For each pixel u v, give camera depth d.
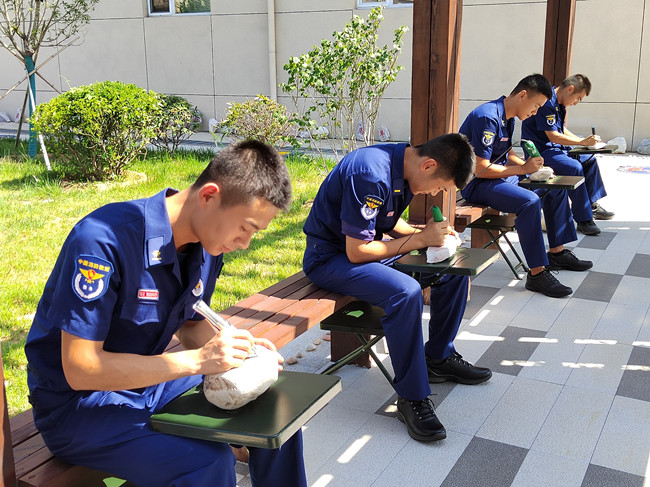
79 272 1.69
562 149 6.14
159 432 1.82
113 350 1.85
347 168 3.05
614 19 10.17
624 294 4.79
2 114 15.15
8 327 4.07
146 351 1.91
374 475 2.77
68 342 1.69
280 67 12.21
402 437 3.05
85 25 13.89
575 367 3.72
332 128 11.69
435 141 3.01
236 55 12.58
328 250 3.22
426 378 3.03
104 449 1.82
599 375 3.62
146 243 1.77
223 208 1.74
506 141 5.00
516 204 4.72
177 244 1.84
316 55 7.34
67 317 1.68
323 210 3.20
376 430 3.11
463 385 3.54
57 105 7.93
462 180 2.99
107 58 13.90
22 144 11.08
